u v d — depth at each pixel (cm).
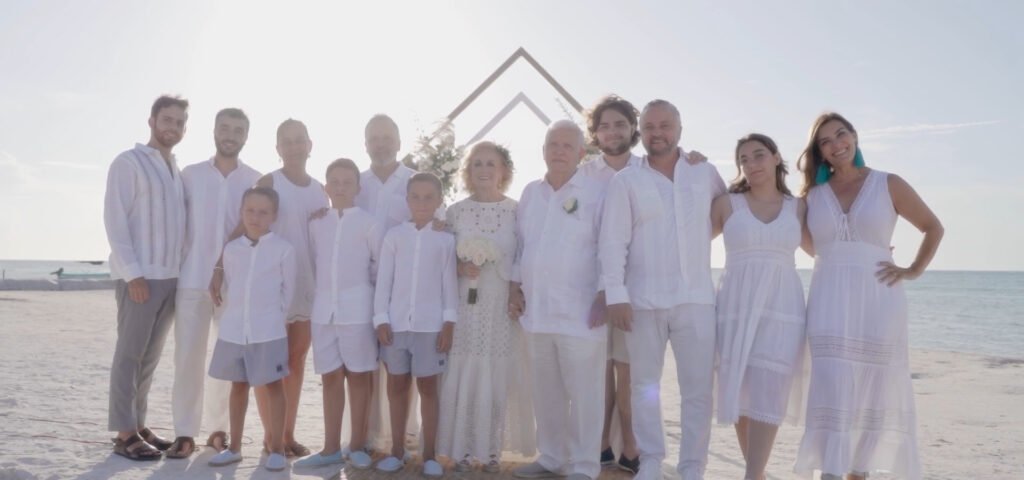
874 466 477
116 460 537
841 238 488
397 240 544
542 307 523
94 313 2258
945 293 6906
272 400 536
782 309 487
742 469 613
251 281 536
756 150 498
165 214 559
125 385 548
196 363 566
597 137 569
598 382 526
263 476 509
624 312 498
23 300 2841
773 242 488
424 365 531
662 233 505
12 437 591
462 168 581
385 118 595
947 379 1512
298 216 582
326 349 543
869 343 475
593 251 531
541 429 537
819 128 500
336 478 512
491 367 547
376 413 601
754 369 484
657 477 496
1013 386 1398
